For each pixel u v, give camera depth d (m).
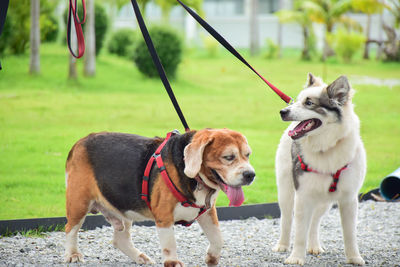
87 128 15.25
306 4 36.09
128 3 37.31
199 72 29.55
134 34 31.30
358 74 30.31
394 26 38.06
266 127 16.45
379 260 5.43
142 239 6.37
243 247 6.06
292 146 5.60
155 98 21.62
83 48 5.44
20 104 18.69
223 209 7.57
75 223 4.94
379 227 7.07
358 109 19.61
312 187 5.23
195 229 6.88
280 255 5.71
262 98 22.55
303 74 29.94
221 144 4.18
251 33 39.41
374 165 11.32
